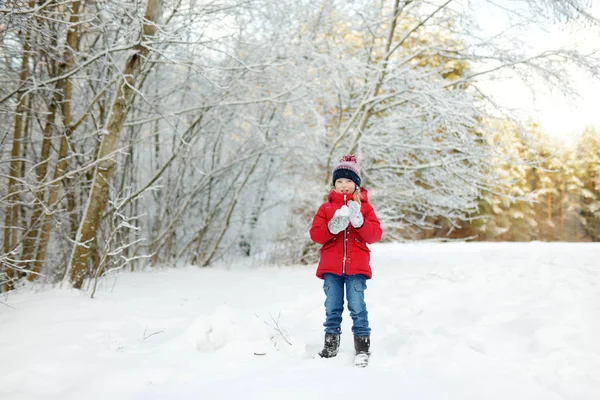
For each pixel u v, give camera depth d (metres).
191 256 9.73
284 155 9.73
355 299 3.15
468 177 8.29
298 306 4.83
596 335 3.06
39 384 2.49
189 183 9.62
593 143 35.59
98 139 6.43
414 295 4.77
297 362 2.86
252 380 2.44
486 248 10.12
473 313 3.94
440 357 2.88
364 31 8.76
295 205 9.88
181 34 5.40
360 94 8.89
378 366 2.83
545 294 4.21
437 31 8.36
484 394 2.22
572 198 35.00
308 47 7.71
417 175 9.14
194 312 4.48
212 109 8.33
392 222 8.97
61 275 5.67
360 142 8.29
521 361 2.82
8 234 5.72
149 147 9.31
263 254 11.15
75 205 6.68
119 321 3.79
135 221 8.58
